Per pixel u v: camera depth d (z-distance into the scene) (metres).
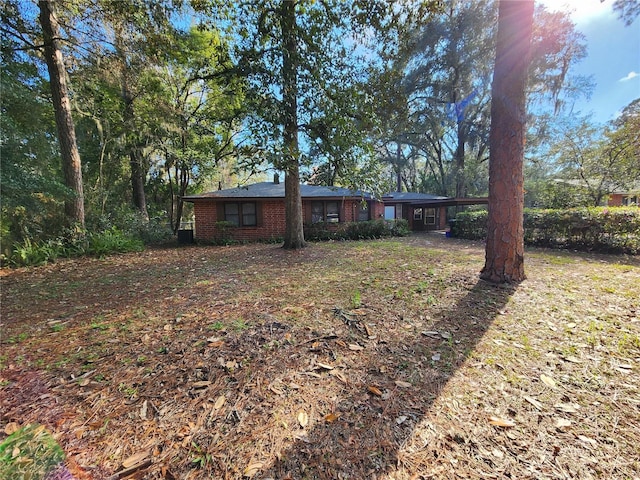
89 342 2.83
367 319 3.25
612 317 3.16
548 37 13.07
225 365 2.36
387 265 6.14
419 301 3.78
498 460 1.47
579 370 2.23
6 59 8.07
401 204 17.42
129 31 8.24
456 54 16.23
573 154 14.59
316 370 2.28
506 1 4.15
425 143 22.06
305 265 6.40
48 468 1.44
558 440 1.59
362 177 7.18
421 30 15.65
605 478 1.36
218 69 8.21
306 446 1.58
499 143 4.40
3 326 3.28
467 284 4.43
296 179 8.79
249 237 12.28
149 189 16.91
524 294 3.94
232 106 11.77
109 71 9.38
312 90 6.29
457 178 19.47
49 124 10.27
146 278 5.59
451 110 18.64
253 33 6.16
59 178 9.23
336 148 6.66
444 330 2.95
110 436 1.65
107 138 12.14
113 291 4.70
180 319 3.36
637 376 2.13
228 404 1.91
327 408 1.87
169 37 8.42
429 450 1.54
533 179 17.47
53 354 2.60
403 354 2.51
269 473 1.42
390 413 1.82
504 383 2.09
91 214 10.80
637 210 7.35
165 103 11.94
